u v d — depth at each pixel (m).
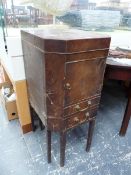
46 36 0.80
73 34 0.92
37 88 1.00
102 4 1.67
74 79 0.86
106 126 1.60
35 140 1.39
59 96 0.88
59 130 1.00
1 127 1.53
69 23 1.50
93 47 0.83
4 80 1.75
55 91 0.87
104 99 2.08
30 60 0.99
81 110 1.00
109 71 1.18
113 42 1.85
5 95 1.59
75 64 0.82
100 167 1.18
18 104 1.30
